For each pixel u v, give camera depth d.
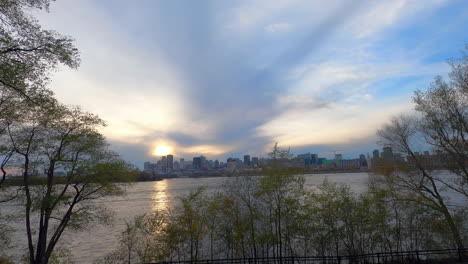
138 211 66.88
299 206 24.17
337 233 24.00
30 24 12.76
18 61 13.02
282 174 24.25
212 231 25.47
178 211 26.31
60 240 43.38
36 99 16.44
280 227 24.72
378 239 24.28
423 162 23.08
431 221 23.48
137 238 27.42
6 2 11.66
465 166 21.06
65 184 20.91
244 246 26.09
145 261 24.52
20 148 19.30
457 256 20.47
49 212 19.89
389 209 24.81
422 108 22.09
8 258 22.20
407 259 20.78
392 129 24.11
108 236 46.12
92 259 34.22
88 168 20.39
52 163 20.00
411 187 23.17
